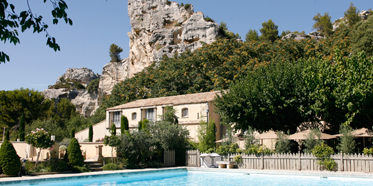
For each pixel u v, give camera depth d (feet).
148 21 364.99
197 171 86.17
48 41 24.20
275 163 78.59
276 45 194.80
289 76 96.99
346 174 64.39
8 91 212.64
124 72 384.06
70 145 76.23
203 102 119.65
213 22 335.88
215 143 104.17
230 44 214.90
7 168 62.95
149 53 355.97
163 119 107.34
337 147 77.61
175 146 93.97
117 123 155.63
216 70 190.60
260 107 94.58
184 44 329.93
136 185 62.95
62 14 23.41
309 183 61.57
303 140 94.99
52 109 265.13
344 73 88.84
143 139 88.07
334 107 89.15
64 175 66.23
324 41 195.31
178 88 202.28
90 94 402.72
